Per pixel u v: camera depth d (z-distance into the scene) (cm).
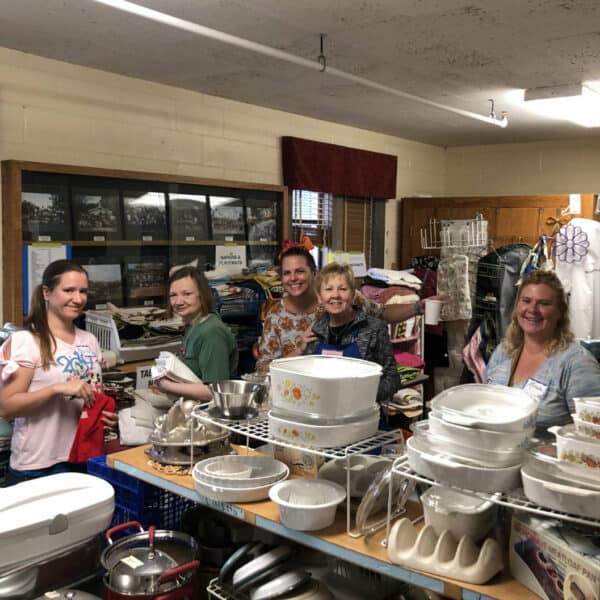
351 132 590
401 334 516
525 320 216
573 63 377
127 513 217
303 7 287
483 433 133
